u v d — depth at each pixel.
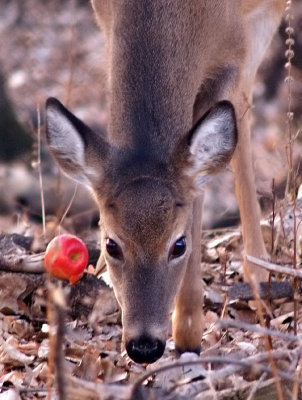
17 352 10.73
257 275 12.62
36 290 11.91
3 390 9.99
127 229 10.39
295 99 24.72
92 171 10.95
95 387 8.79
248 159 13.50
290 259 13.00
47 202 18.67
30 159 21.02
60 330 7.79
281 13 14.45
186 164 10.89
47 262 10.77
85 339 11.33
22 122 22.22
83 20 30.09
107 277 12.36
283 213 13.12
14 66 28.11
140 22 11.95
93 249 13.09
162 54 11.75
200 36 12.16
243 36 13.11
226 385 9.27
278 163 17.64
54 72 27.16
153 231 10.35
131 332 10.09
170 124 11.40
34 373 10.25
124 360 10.66
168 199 10.53
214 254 13.87
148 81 11.59
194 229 11.41
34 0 31.48
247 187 13.40
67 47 28.14
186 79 11.83
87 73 26.53
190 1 12.08
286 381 8.94
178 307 11.26
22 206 18.00
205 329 11.89
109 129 11.89
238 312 12.00
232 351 10.74
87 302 11.86
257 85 25.67
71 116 10.87
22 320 11.63
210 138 10.90
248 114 13.59
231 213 19.39
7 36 29.72
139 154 11.04
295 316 10.57
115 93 11.75
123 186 10.70
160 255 10.43
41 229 14.38
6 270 11.98
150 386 9.86
